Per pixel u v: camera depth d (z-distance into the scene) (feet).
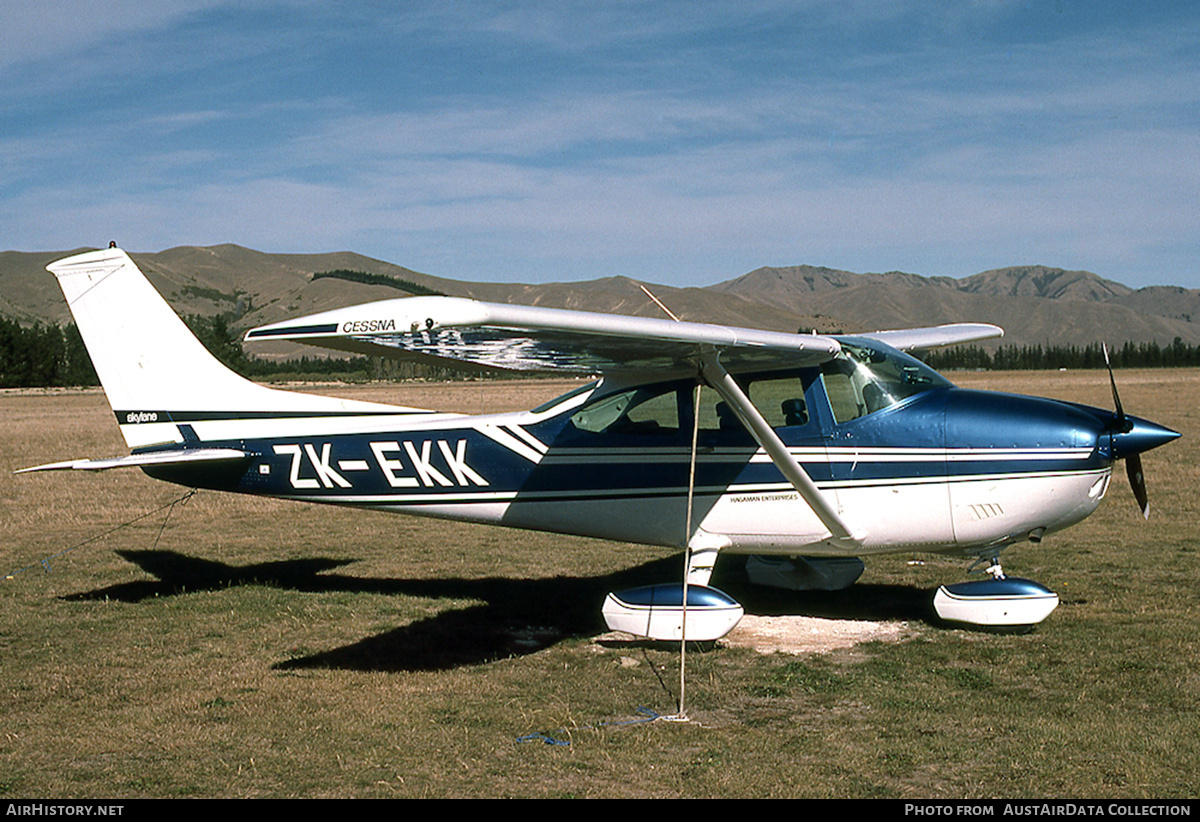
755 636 21.74
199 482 26.45
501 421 24.23
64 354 311.06
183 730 15.98
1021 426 20.70
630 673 19.13
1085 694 16.89
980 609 21.12
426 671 19.40
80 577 28.53
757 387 21.95
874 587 26.40
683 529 22.85
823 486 21.59
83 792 13.53
